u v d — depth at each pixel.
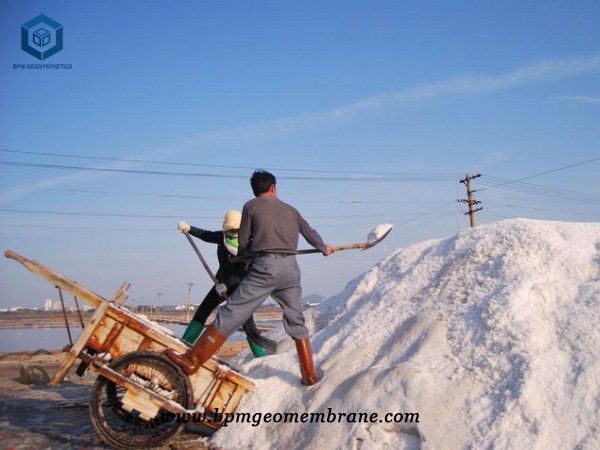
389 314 4.83
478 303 4.27
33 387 7.74
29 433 4.81
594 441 2.96
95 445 4.33
